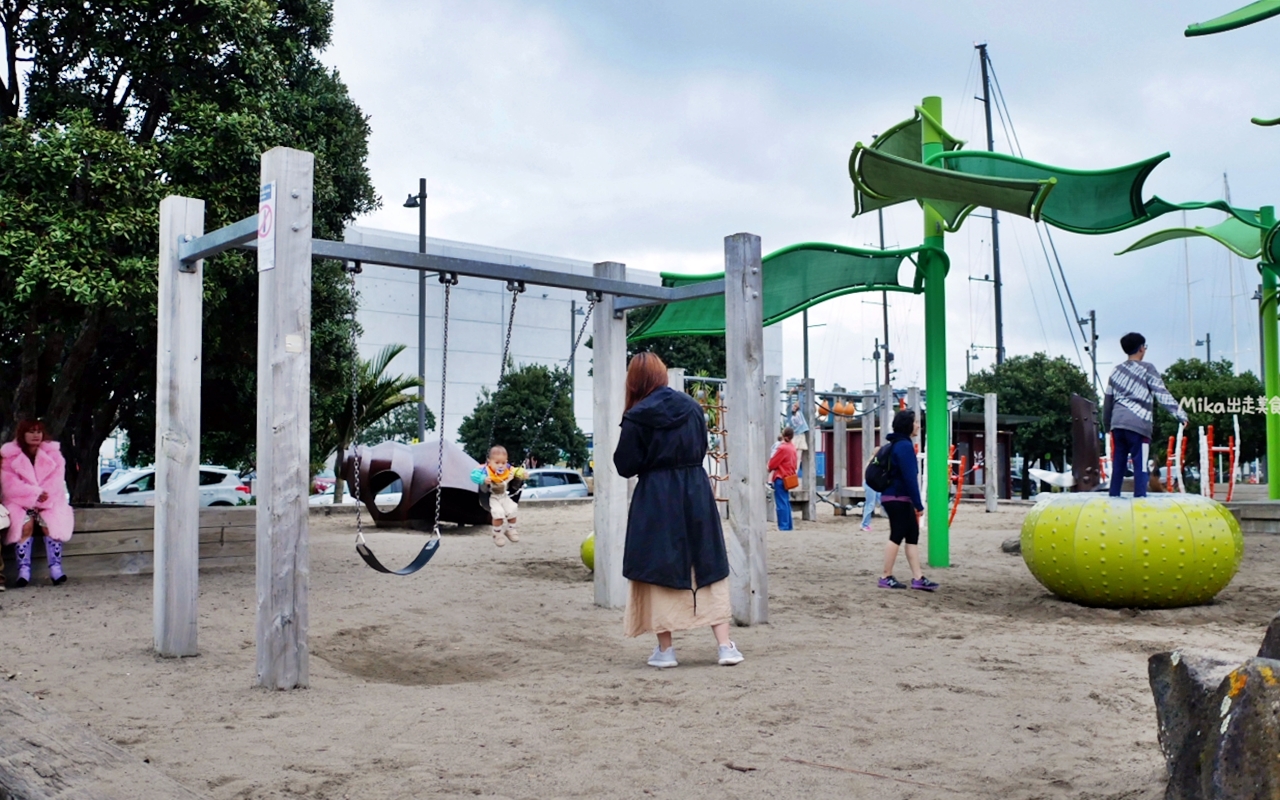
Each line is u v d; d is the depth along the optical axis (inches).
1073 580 344.5
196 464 263.4
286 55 522.9
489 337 2038.6
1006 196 380.2
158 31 442.3
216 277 461.4
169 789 143.3
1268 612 337.1
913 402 888.9
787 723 188.9
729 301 313.1
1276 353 709.9
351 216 666.2
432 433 1824.6
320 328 629.3
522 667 260.7
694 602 243.4
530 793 150.3
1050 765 163.0
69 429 595.8
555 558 523.5
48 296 399.5
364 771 160.4
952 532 679.1
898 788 152.6
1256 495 1089.4
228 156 445.4
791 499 819.4
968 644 272.7
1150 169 432.5
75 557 424.2
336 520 823.1
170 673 239.0
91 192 414.6
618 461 249.8
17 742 159.0
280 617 221.8
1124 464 392.8
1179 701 127.8
